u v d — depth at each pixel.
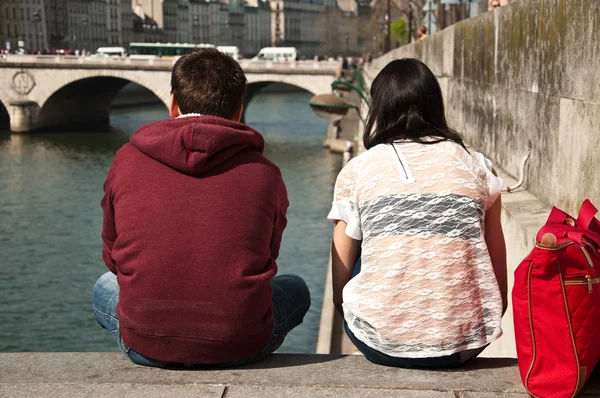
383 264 3.43
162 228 3.43
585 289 3.19
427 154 3.50
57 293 28.39
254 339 3.56
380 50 102.81
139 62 77.94
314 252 32.81
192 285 3.42
